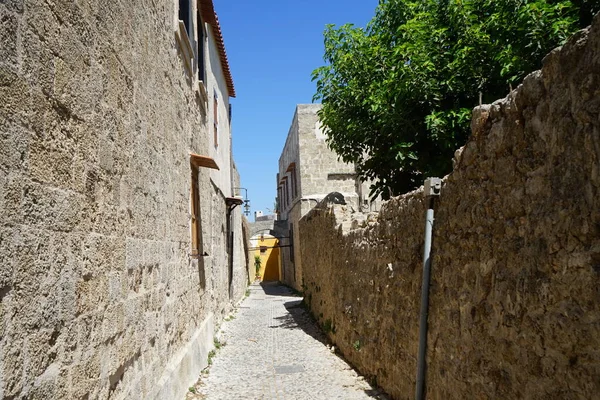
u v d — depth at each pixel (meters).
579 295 2.49
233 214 17.80
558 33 6.18
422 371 4.78
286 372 7.69
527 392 2.98
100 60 3.41
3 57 2.10
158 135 5.25
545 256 2.79
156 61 5.26
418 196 5.13
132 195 4.14
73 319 2.79
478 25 7.44
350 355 8.16
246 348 9.74
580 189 2.48
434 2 8.39
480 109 3.67
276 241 39.47
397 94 7.75
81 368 2.88
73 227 2.84
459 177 4.09
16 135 2.20
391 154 8.77
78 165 2.95
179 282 6.27
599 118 2.34
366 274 7.37
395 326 5.82
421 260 5.02
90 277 3.09
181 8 7.38
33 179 2.36
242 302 19.78
